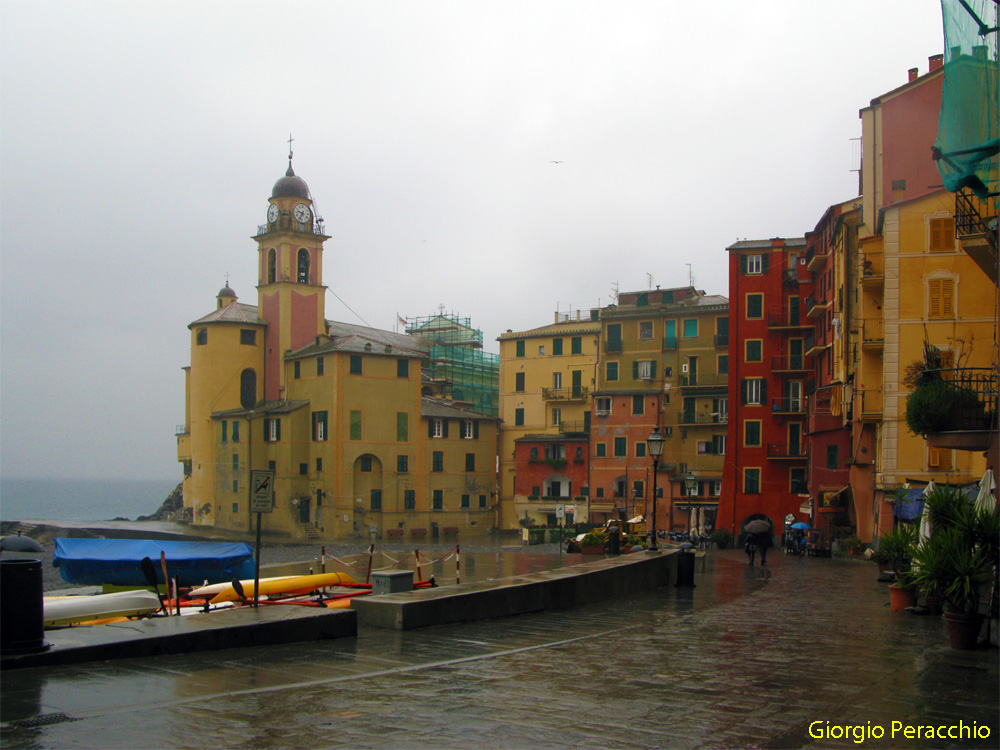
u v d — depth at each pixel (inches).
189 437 4151.1
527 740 318.3
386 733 323.6
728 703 382.3
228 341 3587.6
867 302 1756.9
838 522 2065.7
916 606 756.0
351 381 3314.5
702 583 1100.5
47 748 295.1
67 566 1186.0
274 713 349.4
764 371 2886.3
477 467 3629.4
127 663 436.1
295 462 3363.7
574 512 3341.5
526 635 595.2
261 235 3686.0
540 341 3641.7
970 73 621.3
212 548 1210.0
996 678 443.5
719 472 3132.4
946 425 900.0
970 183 623.2
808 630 635.5
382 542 3270.2
